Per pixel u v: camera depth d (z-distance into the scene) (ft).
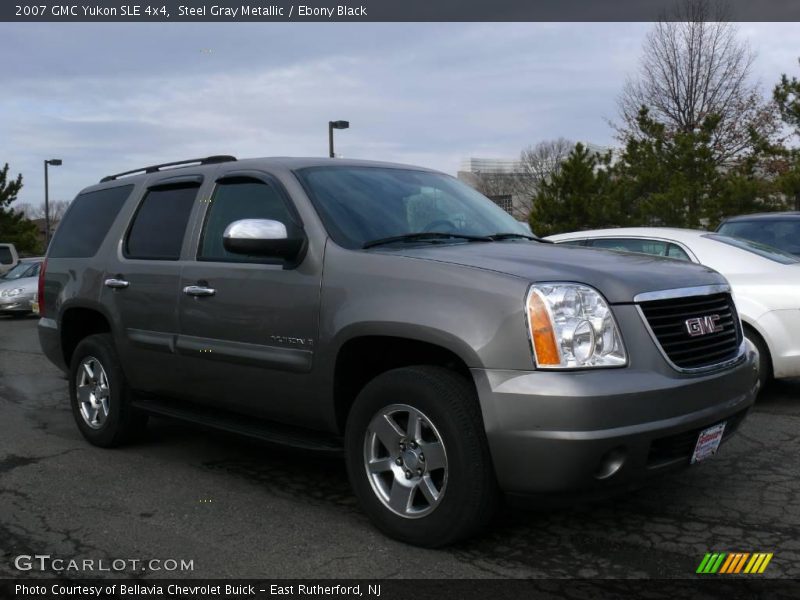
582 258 12.56
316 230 13.43
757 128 93.61
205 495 14.75
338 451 13.09
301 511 13.78
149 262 16.57
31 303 62.18
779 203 64.18
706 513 13.29
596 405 10.44
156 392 16.94
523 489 10.85
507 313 10.90
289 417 13.93
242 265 14.40
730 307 13.32
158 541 12.51
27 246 123.54
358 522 13.17
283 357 13.48
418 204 15.11
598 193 70.44
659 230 24.06
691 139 68.03
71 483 15.66
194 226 15.87
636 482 11.12
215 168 16.20
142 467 16.71
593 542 12.12
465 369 12.11
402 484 12.00
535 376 10.64
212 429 15.29
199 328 15.10
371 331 12.07
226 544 12.34
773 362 20.52
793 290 20.31
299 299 13.24
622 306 11.28
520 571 11.13
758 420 19.66
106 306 17.56
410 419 11.86
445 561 11.48
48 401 24.88
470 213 15.78
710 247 22.41
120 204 18.45
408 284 11.96
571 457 10.43
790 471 15.52
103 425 18.08
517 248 13.23
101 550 12.19
